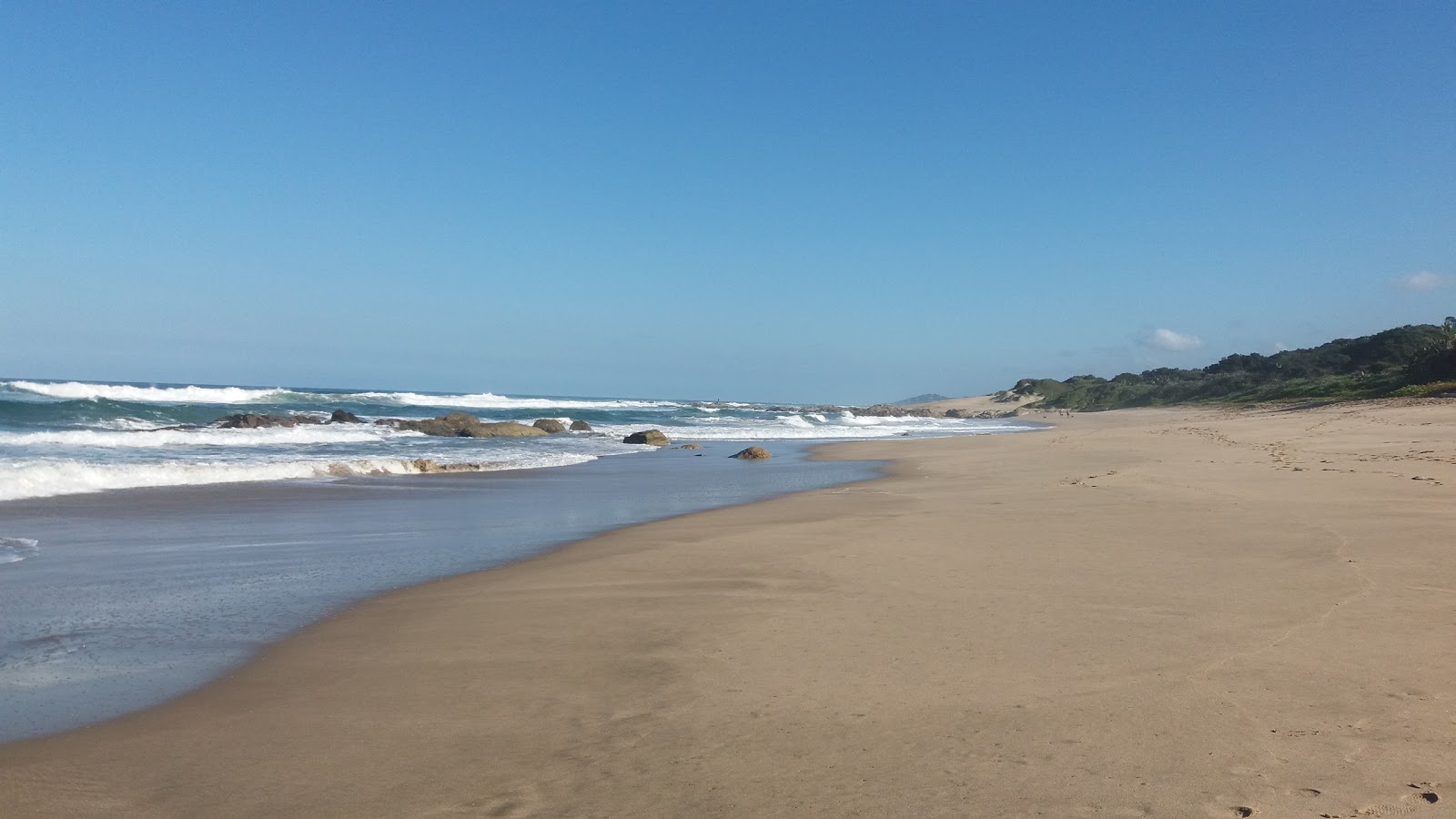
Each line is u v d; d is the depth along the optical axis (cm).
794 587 768
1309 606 621
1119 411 8019
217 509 1373
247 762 420
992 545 930
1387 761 371
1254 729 409
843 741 421
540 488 1756
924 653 555
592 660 573
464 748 432
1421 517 968
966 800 354
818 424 6006
